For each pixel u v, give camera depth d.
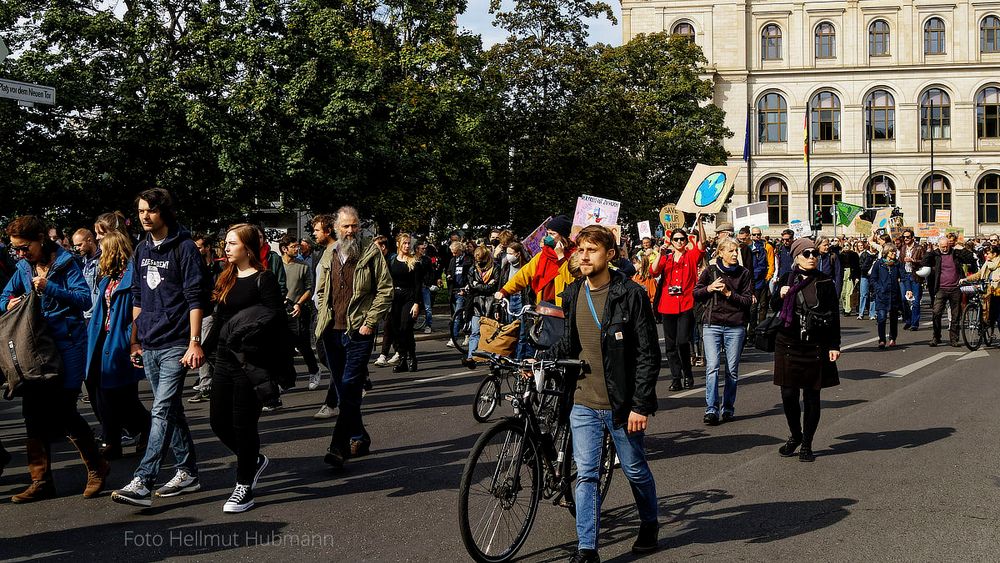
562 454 5.50
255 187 25.56
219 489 6.71
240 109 24.44
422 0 32.22
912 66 59.78
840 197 60.94
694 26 61.28
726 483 6.73
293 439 8.52
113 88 25.11
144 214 6.38
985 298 15.67
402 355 13.65
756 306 17.17
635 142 41.44
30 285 6.75
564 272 7.97
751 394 11.15
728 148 61.09
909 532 5.45
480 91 33.38
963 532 5.43
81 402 10.97
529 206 35.81
